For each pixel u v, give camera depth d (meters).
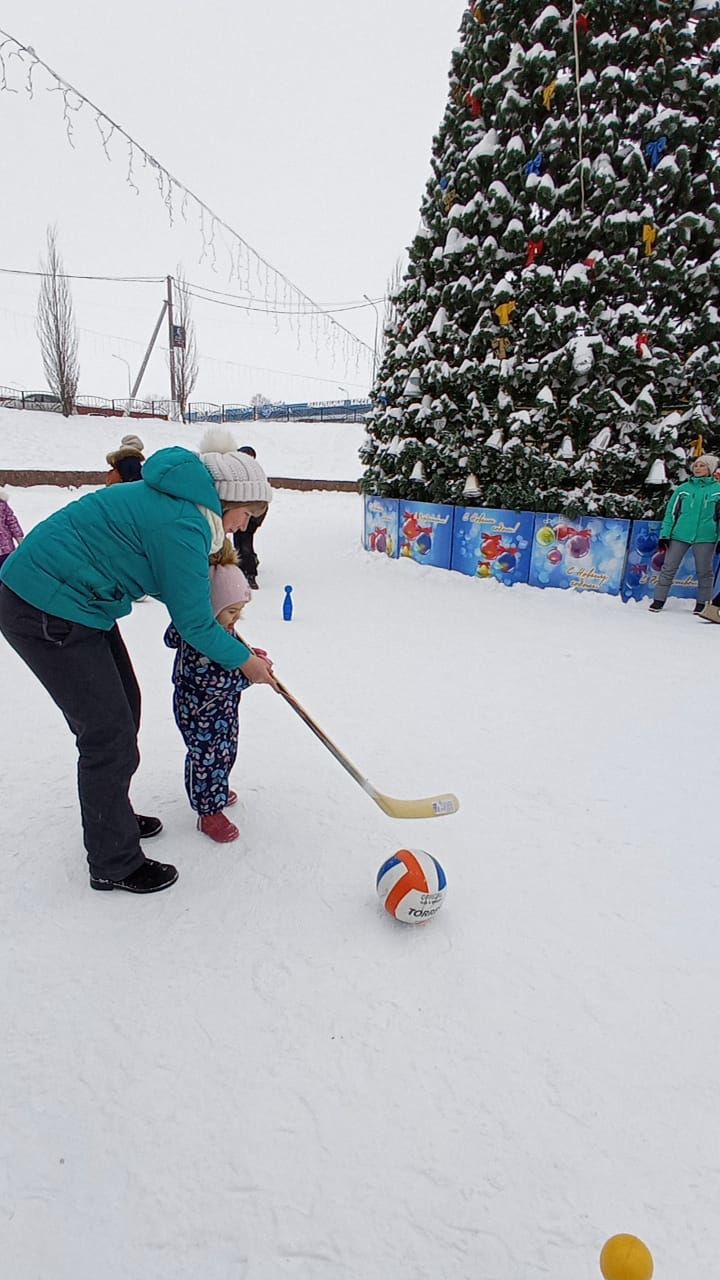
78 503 1.95
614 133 6.25
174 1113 1.46
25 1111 1.45
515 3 6.52
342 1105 1.48
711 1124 1.47
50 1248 1.21
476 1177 1.35
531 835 2.54
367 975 1.84
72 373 25.08
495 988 1.81
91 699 1.93
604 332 6.50
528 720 3.62
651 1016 1.74
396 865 2.02
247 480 2.14
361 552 8.66
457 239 7.18
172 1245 1.22
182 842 2.39
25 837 2.40
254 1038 1.64
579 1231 1.26
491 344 6.93
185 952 1.90
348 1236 1.25
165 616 5.70
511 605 6.29
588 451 6.56
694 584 6.51
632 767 3.11
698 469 5.87
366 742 3.29
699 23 6.30
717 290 6.43
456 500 7.40
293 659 4.58
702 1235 1.26
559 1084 1.55
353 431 28.45
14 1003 1.71
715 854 2.46
